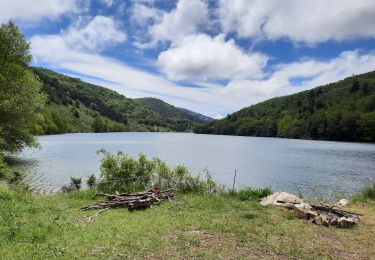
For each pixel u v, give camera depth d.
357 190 34.81
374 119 139.50
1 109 39.66
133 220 14.32
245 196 19.67
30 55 45.00
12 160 51.81
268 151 91.31
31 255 9.17
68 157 59.22
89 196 20.77
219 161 62.62
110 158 24.09
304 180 41.66
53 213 15.66
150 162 24.06
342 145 123.81
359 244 11.66
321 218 14.11
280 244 11.24
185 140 155.62
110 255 9.61
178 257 9.71
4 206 15.28
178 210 16.58
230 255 10.05
